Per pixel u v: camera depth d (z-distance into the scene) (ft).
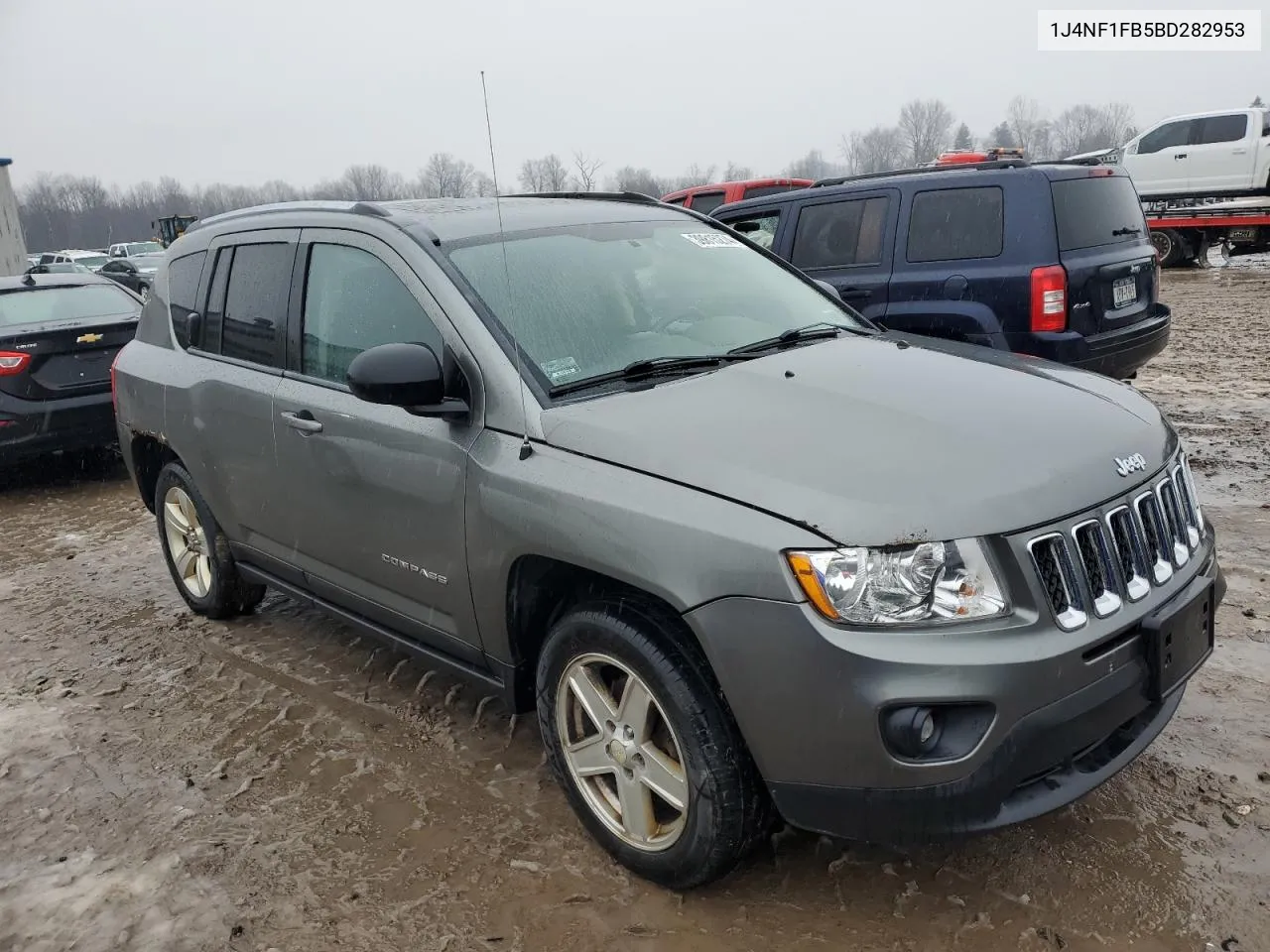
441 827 10.14
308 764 11.53
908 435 8.30
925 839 7.46
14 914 9.27
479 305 10.21
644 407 9.24
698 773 8.16
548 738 9.72
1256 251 62.03
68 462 28.84
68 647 15.64
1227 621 13.34
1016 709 7.27
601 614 8.75
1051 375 10.21
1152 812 9.54
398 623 11.42
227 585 15.34
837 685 7.32
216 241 14.43
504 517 9.25
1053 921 8.23
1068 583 7.69
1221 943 7.88
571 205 12.89
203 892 9.38
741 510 7.76
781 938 8.27
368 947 8.53
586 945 8.38
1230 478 19.61
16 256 76.43
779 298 12.58
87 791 11.28
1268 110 60.64
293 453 12.05
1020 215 19.98
